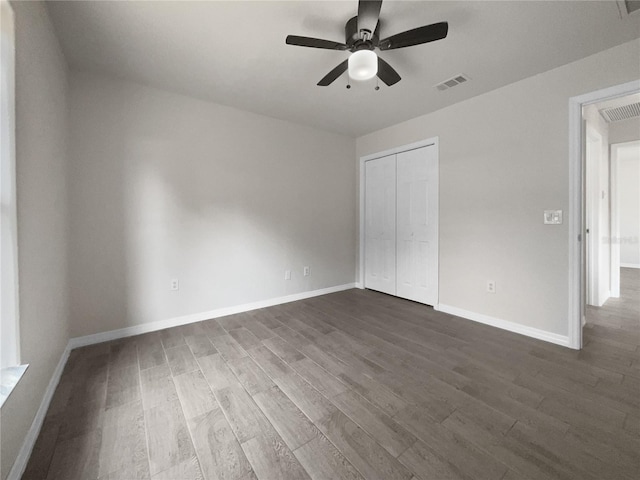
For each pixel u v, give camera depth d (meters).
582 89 2.18
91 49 2.06
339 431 1.39
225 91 2.74
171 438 1.35
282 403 1.60
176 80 2.53
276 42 2.00
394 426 1.42
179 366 2.02
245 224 3.24
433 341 2.41
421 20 1.78
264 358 2.13
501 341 2.39
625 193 5.95
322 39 1.81
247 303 3.28
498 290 2.70
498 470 1.16
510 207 2.60
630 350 2.21
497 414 1.50
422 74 2.41
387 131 3.79
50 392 1.65
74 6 1.65
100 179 2.43
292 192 3.63
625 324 2.74
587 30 1.86
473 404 1.58
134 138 2.58
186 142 2.84
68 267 2.27
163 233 2.74
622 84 2.01
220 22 1.79
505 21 1.78
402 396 1.66
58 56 1.97
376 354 2.18
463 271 2.98
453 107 3.02
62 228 2.08
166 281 2.76
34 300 1.45
